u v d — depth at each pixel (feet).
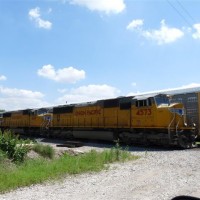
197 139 87.71
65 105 127.44
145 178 41.01
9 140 55.16
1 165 48.93
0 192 34.78
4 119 182.91
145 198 30.76
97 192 33.78
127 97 94.84
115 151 61.21
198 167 48.01
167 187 35.47
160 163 53.36
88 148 86.48
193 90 89.92
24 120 158.20
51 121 134.31
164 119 82.17
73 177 42.91
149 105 86.74
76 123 117.70
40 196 32.45
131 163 54.95
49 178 41.55
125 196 31.73
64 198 31.45
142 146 90.12
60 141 115.03
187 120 86.89
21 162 54.08
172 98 91.97
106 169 48.98
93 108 109.09
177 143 80.53
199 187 35.04
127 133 94.73
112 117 99.91
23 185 37.93
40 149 63.87
